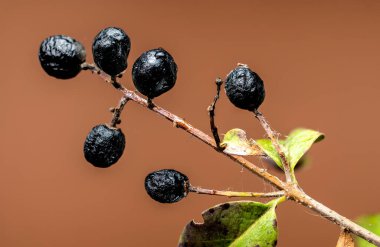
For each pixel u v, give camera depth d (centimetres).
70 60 17
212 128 17
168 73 17
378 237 17
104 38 17
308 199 17
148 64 17
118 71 17
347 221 17
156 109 17
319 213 17
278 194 17
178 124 17
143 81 17
